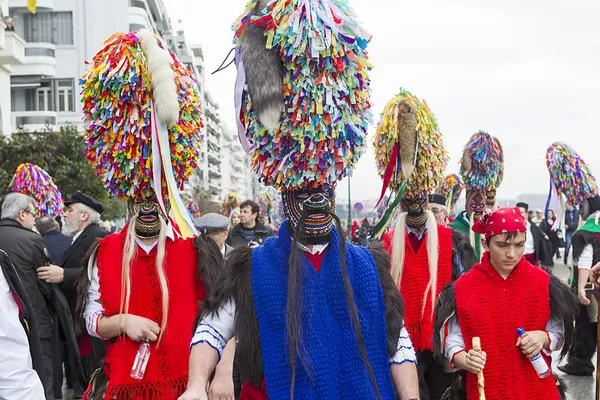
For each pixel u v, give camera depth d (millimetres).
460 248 4512
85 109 3443
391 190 4617
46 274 5453
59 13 34719
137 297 3373
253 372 2232
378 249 2441
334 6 2285
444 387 4203
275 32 2229
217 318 2305
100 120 3383
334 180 2326
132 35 3430
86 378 5824
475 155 6000
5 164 18828
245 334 2236
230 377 2889
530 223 7664
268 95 2180
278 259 2314
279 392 2154
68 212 6008
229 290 2291
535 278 3297
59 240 6852
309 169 2283
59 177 19594
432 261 4344
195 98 3604
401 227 4445
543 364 3164
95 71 3373
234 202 13773
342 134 2293
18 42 20469
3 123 20891
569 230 15625
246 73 2240
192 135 3564
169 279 3381
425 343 4223
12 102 34969
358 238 17812
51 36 34750
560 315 3260
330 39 2199
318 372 2156
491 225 3266
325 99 2248
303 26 2188
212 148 80500
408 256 4406
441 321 3377
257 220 8859
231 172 111125
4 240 5371
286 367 2170
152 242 3453
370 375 2195
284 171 2285
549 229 13711
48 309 5570
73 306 5766
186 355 3307
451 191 7973
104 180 3506
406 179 4441
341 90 2260
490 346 3232
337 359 2213
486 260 3371
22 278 5352
